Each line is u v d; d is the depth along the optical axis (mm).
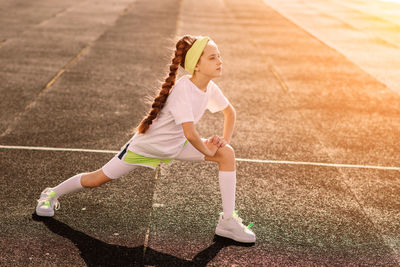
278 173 4621
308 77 8500
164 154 3254
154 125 3191
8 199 3910
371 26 14547
